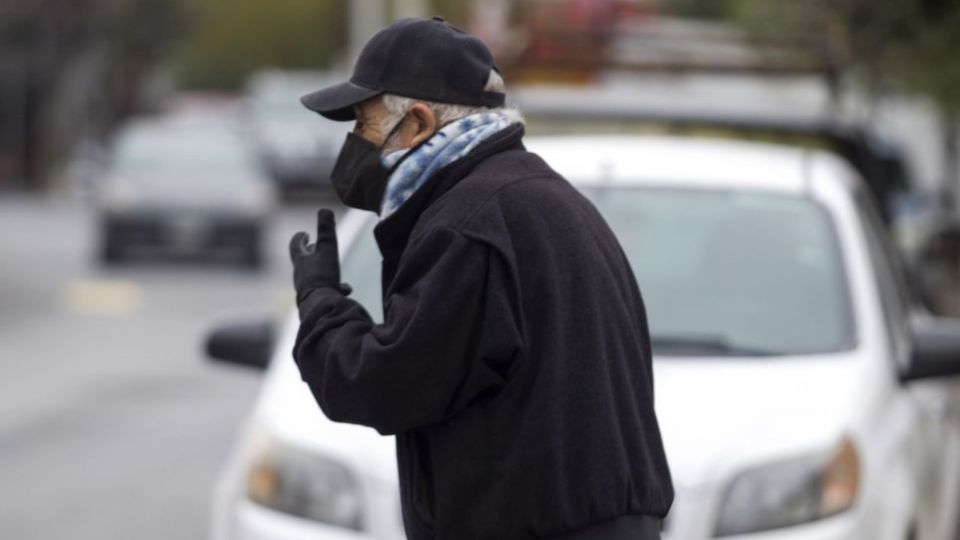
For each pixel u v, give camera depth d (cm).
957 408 3325
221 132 9900
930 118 8981
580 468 1341
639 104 3578
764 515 1955
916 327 2619
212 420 4644
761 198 2492
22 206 14825
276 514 2052
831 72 4162
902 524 2120
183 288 8069
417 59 1390
